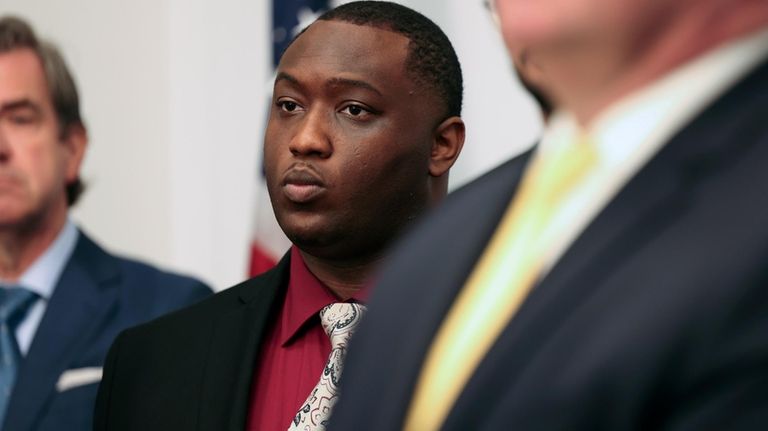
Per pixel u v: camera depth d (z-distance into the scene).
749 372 1.10
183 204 7.73
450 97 3.52
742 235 1.13
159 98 7.80
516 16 1.29
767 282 1.11
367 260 3.44
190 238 7.69
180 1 7.80
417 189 3.45
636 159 1.27
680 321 1.13
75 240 5.79
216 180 7.64
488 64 6.63
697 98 1.25
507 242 1.42
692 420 1.12
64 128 5.84
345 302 3.46
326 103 3.34
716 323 1.12
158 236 7.74
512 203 1.53
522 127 6.53
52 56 5.85
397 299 1.54
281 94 3.40
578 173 1.34
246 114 7.60
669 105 1.26
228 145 7.63
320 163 3.31
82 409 5.28
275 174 3.37
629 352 1.15
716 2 1.23
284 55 3.46
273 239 6.94
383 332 1.51
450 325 1.40
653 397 1.13
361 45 3.36
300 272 3.56
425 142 3.45
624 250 1.21
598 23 1.25
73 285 5.62
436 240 1.57
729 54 1.25
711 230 1.15
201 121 7.70
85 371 5.37
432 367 1.37
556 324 1.22
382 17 3.45
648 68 1.27
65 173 5.85
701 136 1.22
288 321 3.54
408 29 3.45
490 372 1.25
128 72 7.79
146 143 7.78
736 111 1.22
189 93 7.75
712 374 1.11
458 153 3.54
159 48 7.82
